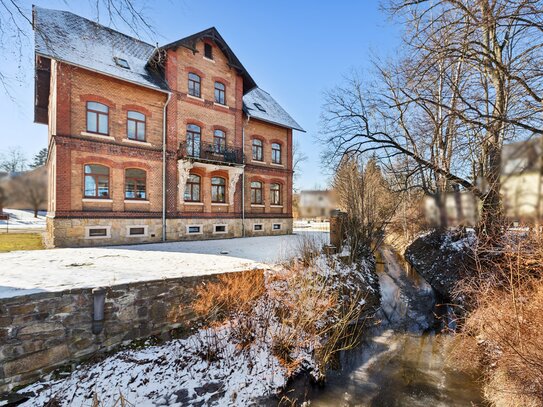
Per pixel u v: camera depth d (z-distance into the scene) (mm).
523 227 5883
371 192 13094
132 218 13477
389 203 15953
